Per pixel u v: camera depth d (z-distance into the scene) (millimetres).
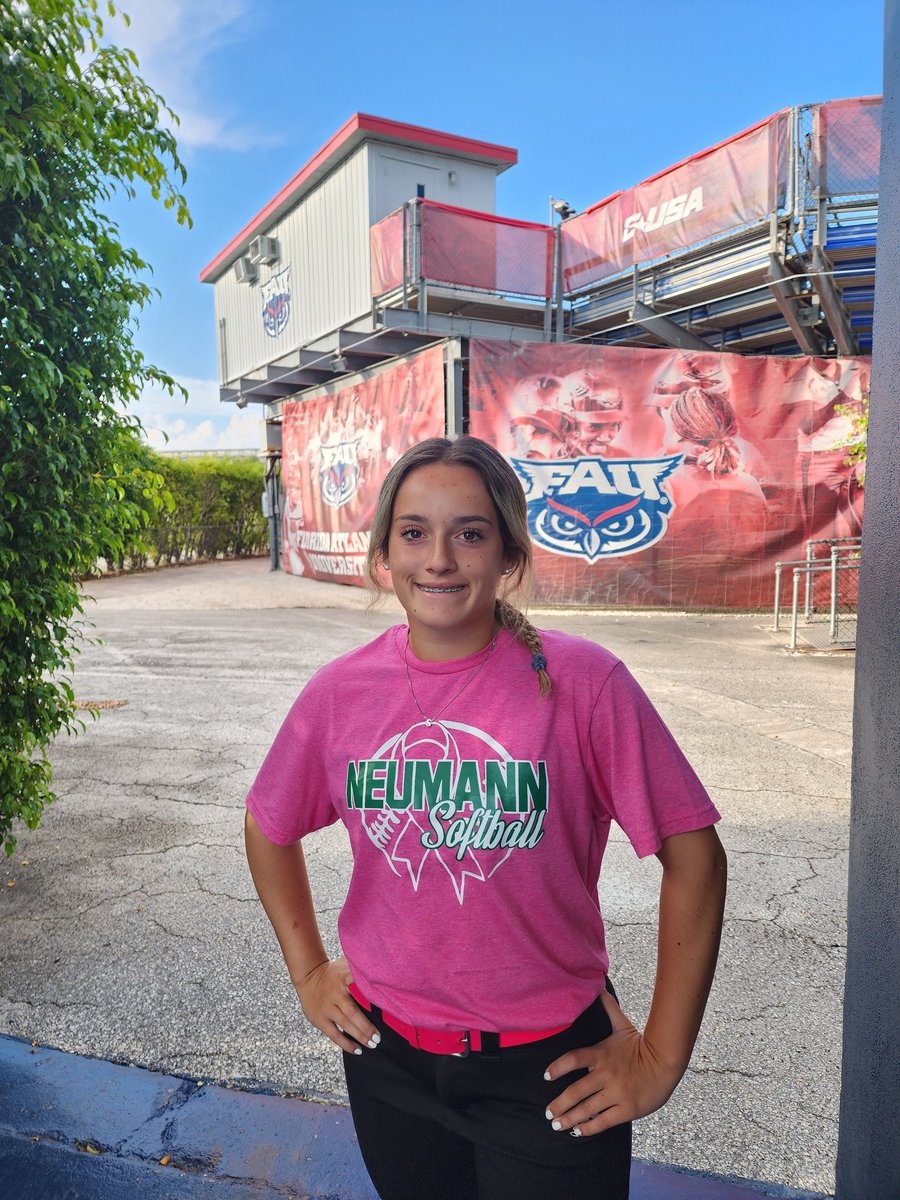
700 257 11625
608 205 12078
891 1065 1087
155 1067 2334
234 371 20141
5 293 2898
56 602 3348
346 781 1200
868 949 1160
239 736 5773
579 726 1117
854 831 1216
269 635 10180
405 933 1169
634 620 10680
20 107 2793
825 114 9531
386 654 1240
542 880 1120
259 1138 2059
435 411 12398
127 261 3283
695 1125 2086
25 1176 1956
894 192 1064
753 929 3066
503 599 1231
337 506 15078
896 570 1062
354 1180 1928
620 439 11133
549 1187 1136
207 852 3838
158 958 2918
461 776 1125
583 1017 1171
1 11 2658
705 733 5660
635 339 13891
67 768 5090
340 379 15383
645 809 1095
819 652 8523
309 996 1317
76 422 3227
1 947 2996
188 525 20469
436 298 13352
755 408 10914
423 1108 1208
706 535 11117
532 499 11383
